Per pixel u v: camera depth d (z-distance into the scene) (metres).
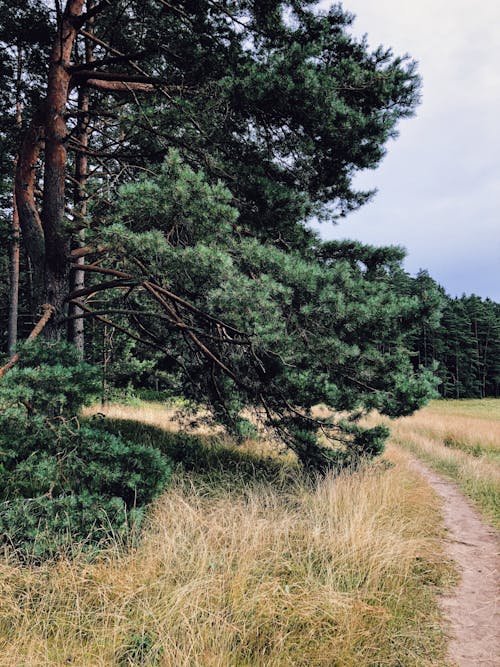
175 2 6.30
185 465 7.47
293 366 5.94
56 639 3.10
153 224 5.26
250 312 5.12
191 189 4.84
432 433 16.14
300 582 3.85
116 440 4.54
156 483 4.43
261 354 6.15
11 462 5.08
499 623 3.59
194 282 5.42
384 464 7.36
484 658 3.13
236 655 3.03
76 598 3.46
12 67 8.63
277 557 4.18
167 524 4.65
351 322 5.48
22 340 4.88
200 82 6.32
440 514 6.54
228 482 6.61
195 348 7.17
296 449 6.93
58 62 6.37
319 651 3.08
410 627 3.48
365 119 6.21
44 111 6.42
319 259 7.00
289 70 5.69
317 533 4.57
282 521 4.80
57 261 6.20
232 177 6.23
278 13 6.43
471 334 57.75
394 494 6.32
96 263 6.21
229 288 4.96
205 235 5.25
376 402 5.95
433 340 52.94
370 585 3.94
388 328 5.58
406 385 5.81
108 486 4.39
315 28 6.43
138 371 12.48
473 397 53.88
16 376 4.04
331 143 6.33
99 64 6.43
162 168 5.29
